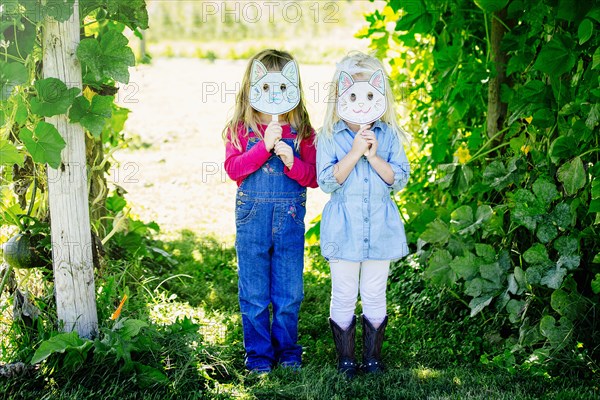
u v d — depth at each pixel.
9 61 2.76
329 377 2.95
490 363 3.16
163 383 2.78
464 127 4.14
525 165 3.44
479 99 4.09
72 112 2.73
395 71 4.86
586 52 3.17
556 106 3.26
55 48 2.71
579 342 3.06
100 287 3.38
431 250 3.99
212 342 3.29
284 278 3.12
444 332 3.58
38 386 2.75
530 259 3.15
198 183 6.88
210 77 12.22
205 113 9.91
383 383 2.94
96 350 2.74
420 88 4.73
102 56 2.77
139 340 2.86
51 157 2.69
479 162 3.96
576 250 3.17
